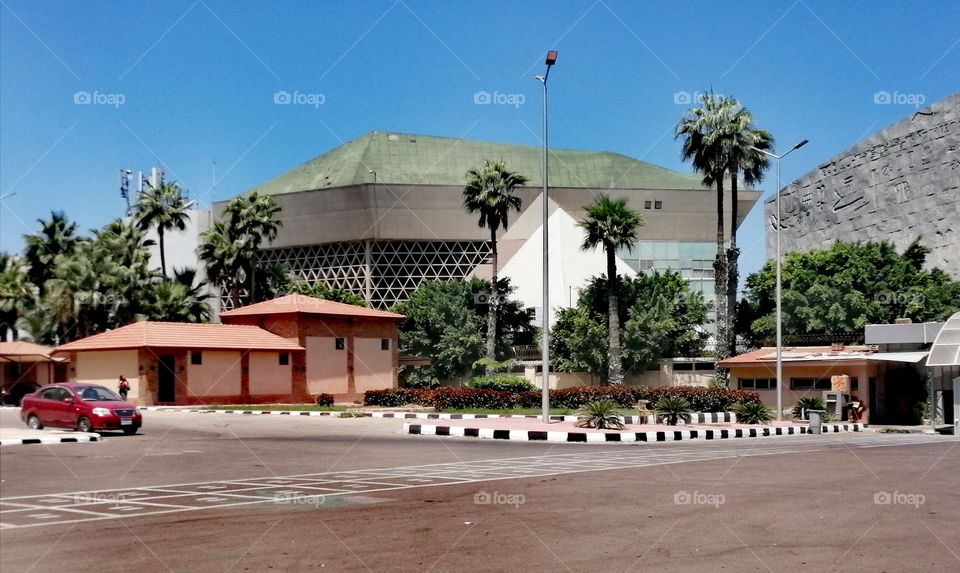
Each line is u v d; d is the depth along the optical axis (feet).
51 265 218.18
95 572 28.43
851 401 147.13
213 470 58.90
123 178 297.33
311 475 55.62
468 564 28.94
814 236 325.83
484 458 67.87
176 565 29.22
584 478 53.06
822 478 52.95
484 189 201.36
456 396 138.10
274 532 34.81
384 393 150.00
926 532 34.04
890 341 155.84
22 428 98.07
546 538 33.30
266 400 158.92
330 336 170.91
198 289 220.84
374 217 285.84
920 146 270.46
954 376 150.71
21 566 29.53
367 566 28.78
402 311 217.56
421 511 39.93
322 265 310.04
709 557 29.68
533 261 241.76
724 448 80.59
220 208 306.35
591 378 197.77
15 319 207.72
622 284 199.93
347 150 318.65
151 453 71.41
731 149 182.70
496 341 209.05
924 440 97.86
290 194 293.02
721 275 185.06
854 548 31.01
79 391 94.17
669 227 306.55
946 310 196.24
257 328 163.12
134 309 195.21
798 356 159.63
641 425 111.96
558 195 299.38
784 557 29.58
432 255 301.84
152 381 143.84
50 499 44.88
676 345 197.06
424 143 320.09
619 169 322.14
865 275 205.57
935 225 263.08
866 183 295.07
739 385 169.78
